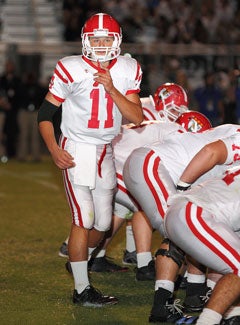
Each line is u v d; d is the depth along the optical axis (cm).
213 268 883
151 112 1223
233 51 3469
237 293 865
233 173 913
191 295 1023
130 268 1284
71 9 3594
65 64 1009
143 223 1188
